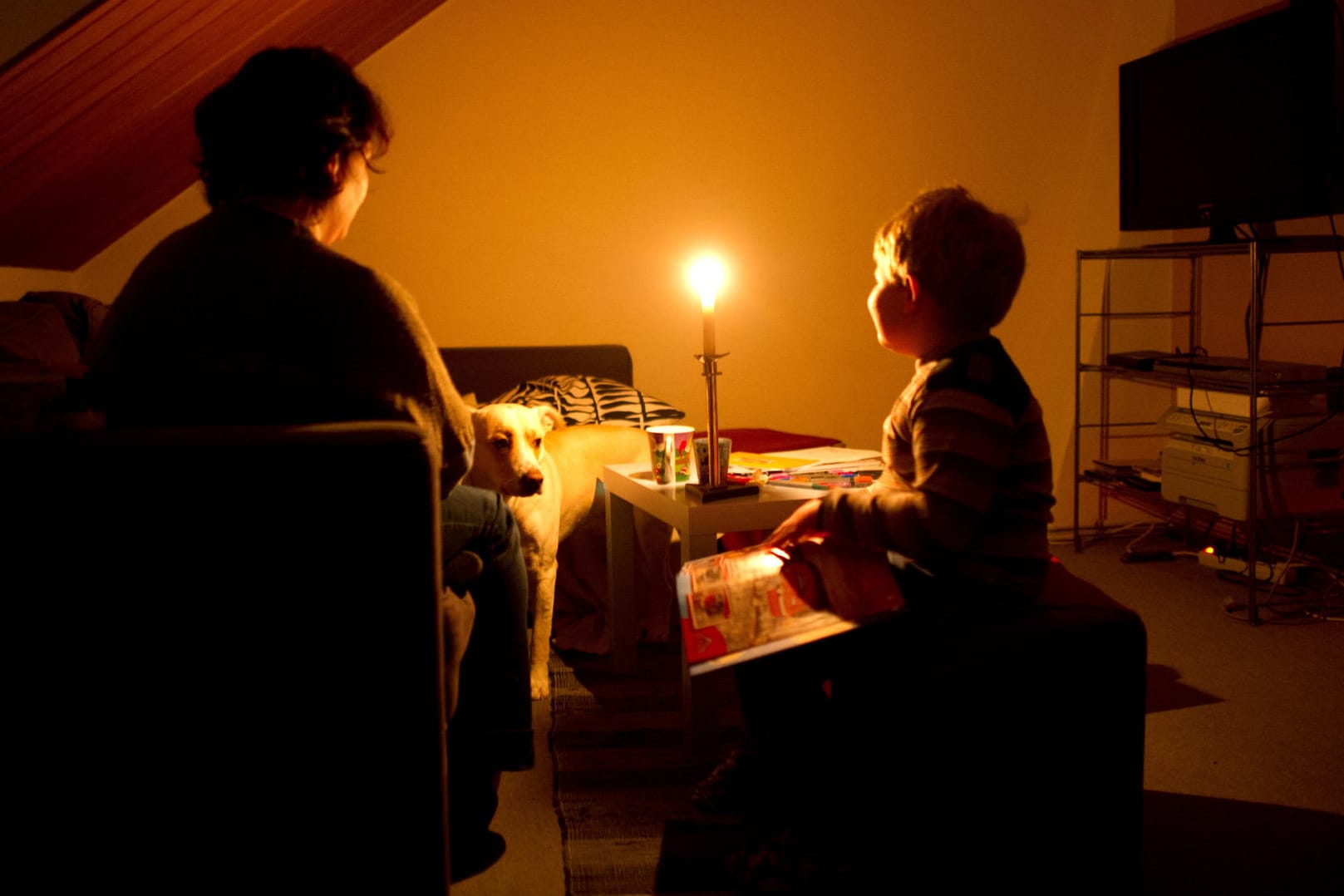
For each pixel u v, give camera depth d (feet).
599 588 8.28
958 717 3.97
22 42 4.61
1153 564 10.18
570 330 10.55
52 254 8.20
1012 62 11.19
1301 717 6.39
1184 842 4.88
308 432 3.25
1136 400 11.60
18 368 3.67
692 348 10.85
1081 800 4.12
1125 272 11.51
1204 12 10.46
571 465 7.91
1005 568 4.08
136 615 3.17
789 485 5.91
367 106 4.01
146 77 5.95
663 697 6.91
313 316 3.52
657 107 10.48
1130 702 4.12
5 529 3.08
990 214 4.20
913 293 4.23
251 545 3.20
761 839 4.63
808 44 10.73
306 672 3.28
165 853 3.28
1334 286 9.50
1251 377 8.23
